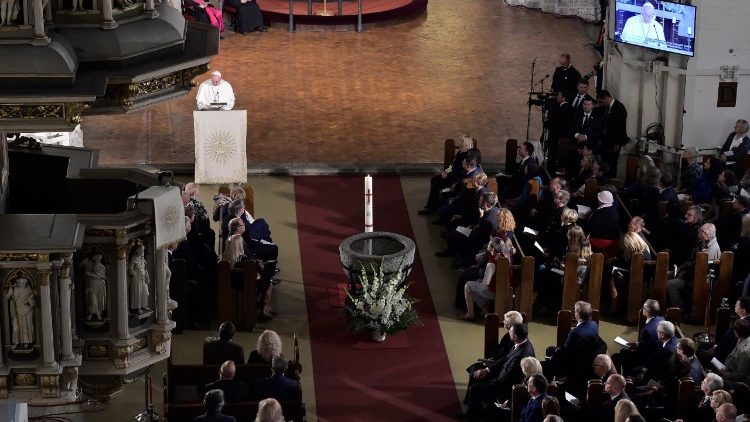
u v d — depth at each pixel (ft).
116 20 55.83
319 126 162.50
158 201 58.29
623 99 149.69
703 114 144.66
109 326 59.11
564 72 156.66
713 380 90.07
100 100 55.93
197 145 140.15
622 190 132.87
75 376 57.47
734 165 139.23
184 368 96.68
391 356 111.65
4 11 51.96
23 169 68.08
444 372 109.19
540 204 128.36
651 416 93.97
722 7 139.64
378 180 147.33
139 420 100.37
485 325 104.17
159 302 60.39
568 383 99.25
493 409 98.84
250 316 114.73
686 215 120.47
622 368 103.71
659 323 99.96
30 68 51.80
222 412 89.71
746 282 108.47
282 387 92.17
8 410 76.95
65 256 55.88
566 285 114.11
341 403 104.47
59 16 54.75
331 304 120.16
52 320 56.39
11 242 54.90
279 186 144.97
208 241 120.26
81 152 69.26
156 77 56.90
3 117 52.21
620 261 117.29
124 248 58.08
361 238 118.73
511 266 114.32
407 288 121.80
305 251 130.52
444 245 131.95
